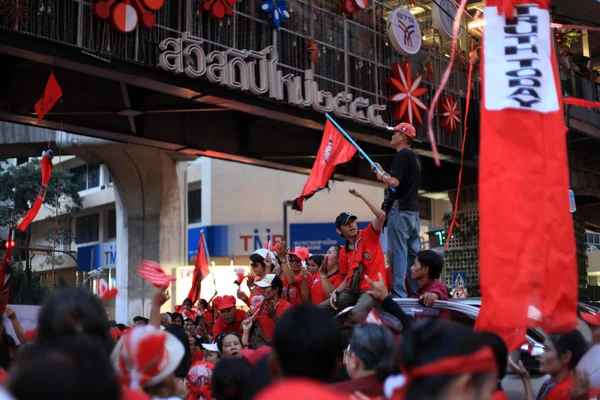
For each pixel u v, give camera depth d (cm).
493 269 455
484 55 480
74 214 5022
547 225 460
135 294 3303
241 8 1628
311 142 2175
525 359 592
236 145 2000
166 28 1450
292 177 4600
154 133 1806
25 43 1244
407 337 270
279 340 303
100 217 4859
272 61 1642
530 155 466
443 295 686
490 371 257
